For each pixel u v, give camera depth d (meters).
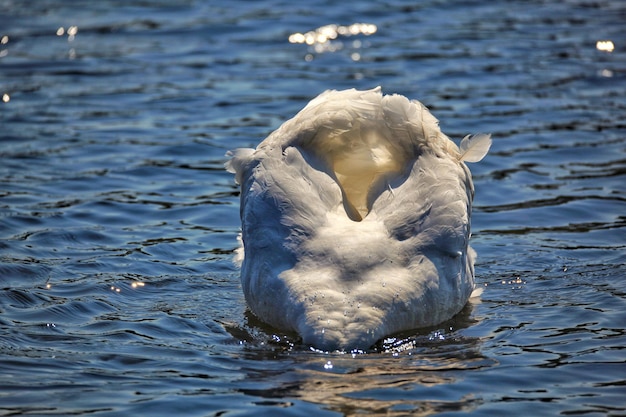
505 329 11.57
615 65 23.83
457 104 21.06
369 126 12.09
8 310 11.92
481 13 28.88
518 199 16.36
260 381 10.07
